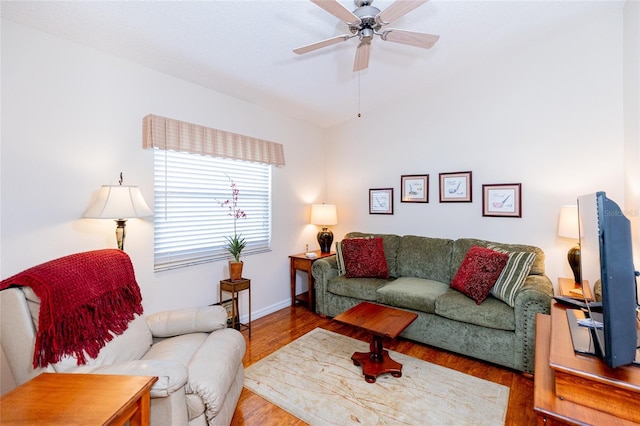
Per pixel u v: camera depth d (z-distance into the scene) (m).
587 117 2.79
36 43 1.95
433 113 3.65
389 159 4.02
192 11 1.98
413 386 2.16
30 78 1.93
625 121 2.55
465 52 3.01
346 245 3.57
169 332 1.98
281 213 3.86
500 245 3.04
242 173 3.40
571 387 1.04
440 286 3.03
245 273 3.40
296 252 4.09
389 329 2.14
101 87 2.26
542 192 3.02
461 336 2.56
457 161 3.51
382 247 3.61
